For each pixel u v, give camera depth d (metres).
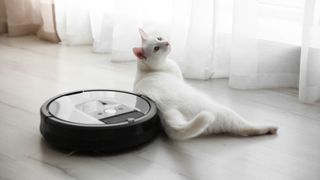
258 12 1.81
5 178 1.18
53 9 2.41
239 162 1.29
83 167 1.25
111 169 1.24
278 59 1.87
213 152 1.34
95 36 2.30
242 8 1.76
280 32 1.85
